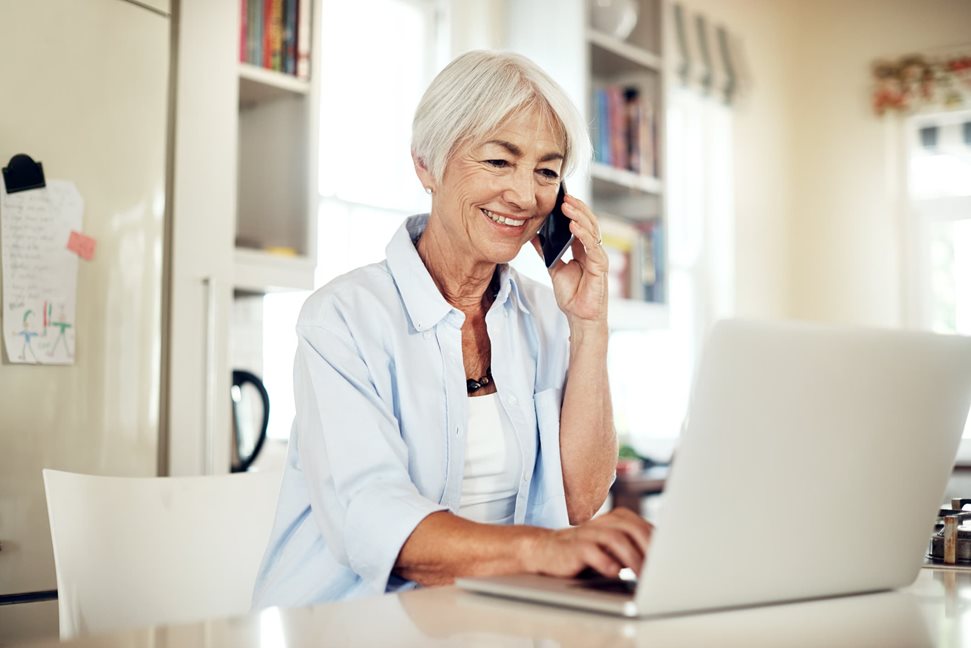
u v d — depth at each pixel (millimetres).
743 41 5219
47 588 2158
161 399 2506
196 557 1485
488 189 1407
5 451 2105
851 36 5438
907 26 5312
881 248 5320
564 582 937
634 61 4020
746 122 5234
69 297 2227
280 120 2941
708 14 4984
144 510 1457
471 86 1402
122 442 2314
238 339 2982
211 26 2625
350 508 1163
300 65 2893
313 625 798
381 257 3531
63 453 2205
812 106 5512
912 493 1008
